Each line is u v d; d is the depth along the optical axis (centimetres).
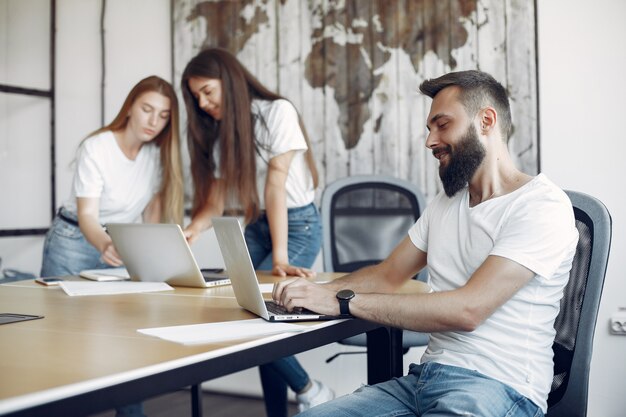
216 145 270
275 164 259
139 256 218
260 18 377
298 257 275
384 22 347
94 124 428
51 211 431
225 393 384
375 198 304
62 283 215
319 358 359
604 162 306
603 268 151
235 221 144
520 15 321
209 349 112
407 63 342
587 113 309
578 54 311
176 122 285
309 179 276
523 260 138
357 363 350
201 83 256
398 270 179
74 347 115
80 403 89
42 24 436
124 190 290
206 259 388
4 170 440
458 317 137
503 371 140
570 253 143
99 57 427
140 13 414
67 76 435
